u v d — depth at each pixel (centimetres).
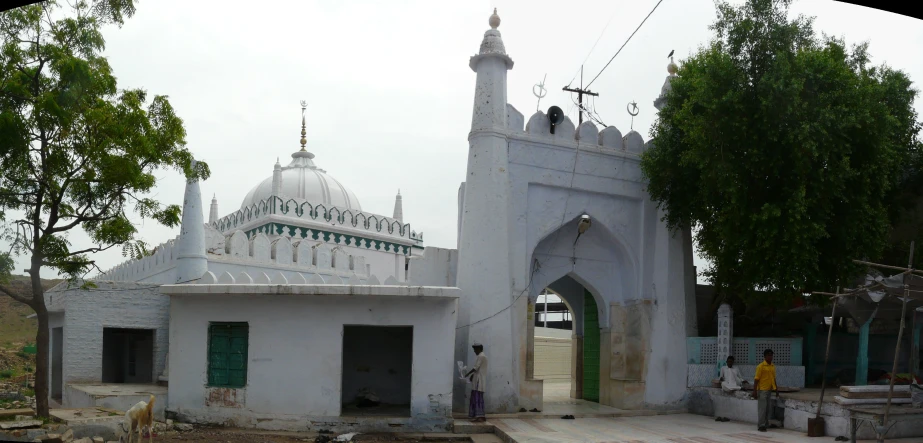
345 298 1054
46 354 866
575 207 1302
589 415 1210
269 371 1050
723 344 1267
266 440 941
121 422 859
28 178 852
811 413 997
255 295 1058
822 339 1325
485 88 1244
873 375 1267
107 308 1190
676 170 1257
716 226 1209
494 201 1213
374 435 1020
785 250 1098
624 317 1355
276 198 1755
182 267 1253
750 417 1116
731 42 1127
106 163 855
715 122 1109
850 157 1116
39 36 846
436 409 1048
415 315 1059
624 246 1342
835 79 1084
